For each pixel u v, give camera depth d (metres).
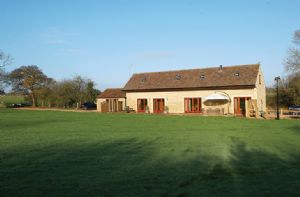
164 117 35.16
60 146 13.90
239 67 43.75
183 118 33.44
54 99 69.44
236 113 40.91
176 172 9.21
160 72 50.75
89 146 13.91
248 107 37.47
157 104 47.50
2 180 8.38
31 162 10.55
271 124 25.39
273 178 8.58
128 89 49.59
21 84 74.12
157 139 16.27
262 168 9.73
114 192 7.38
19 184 8.02
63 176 8.75
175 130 20.77
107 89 56.31
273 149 13.14
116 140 15.86
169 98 46.34
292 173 9.12
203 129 21.44
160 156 11.60
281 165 10.15
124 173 9.09
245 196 7.12
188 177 8.66
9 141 15.45
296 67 44.78
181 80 46.38
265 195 7.20
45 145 14.19
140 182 8.18
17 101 84.50
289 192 7.39
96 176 8.76
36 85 73.38
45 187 7.77
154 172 9.20
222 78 42.97
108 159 11.04
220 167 9.86
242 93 40.66
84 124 25.38
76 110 56.22
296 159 11.07
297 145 14.21
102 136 17.47
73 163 10.40
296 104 47.81
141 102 49.03
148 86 48.16
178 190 7.52
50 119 31.34
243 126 23.66
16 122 27.42
